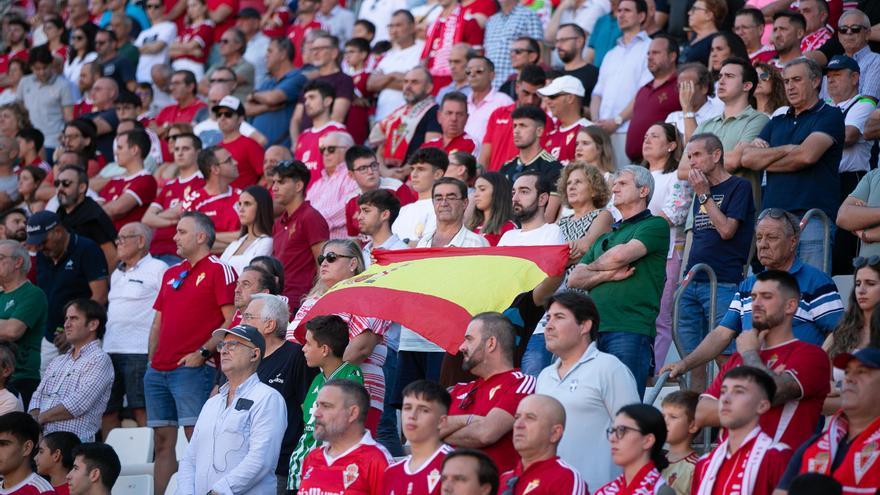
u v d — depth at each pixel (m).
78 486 31.95
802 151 34.44
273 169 40.12
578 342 26.17
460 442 25.70
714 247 33.19
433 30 56.28
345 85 53.56
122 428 39.19
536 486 23.66
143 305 41.19
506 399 26.03
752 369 22.91
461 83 51.75
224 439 30.31
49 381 38.47
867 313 25.86
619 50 49.12
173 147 51.38
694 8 47.56
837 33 44.59
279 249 39.97
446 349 28.00
